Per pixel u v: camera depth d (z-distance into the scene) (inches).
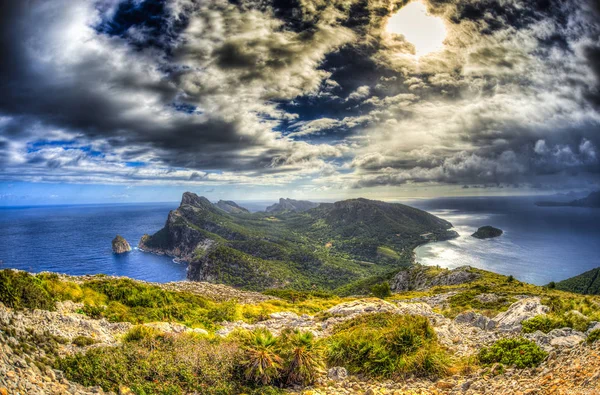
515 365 394.9
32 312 481.7
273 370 422.9
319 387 419.5
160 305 850.1
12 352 324.8
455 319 832.9
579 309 724.0
